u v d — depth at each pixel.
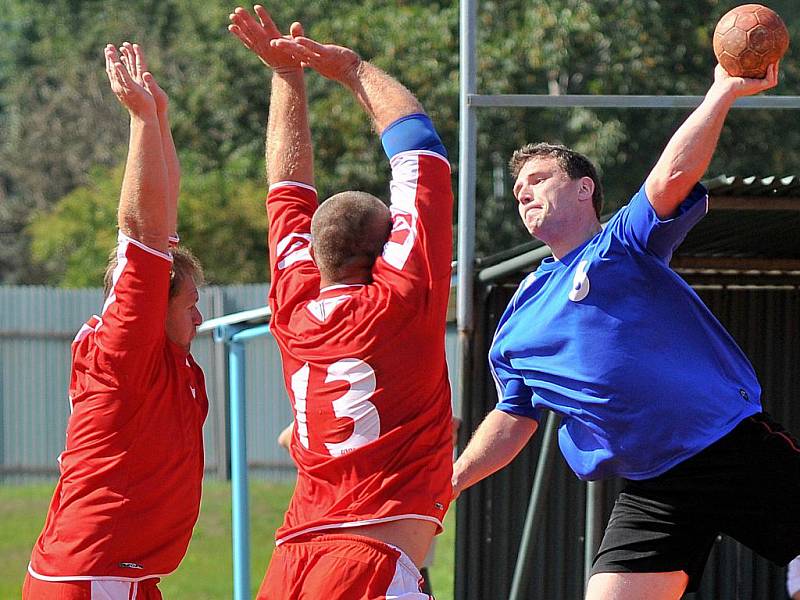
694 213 13.31
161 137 13.55
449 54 73.56
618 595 14.77
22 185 112.62
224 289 60.19
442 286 11.77
